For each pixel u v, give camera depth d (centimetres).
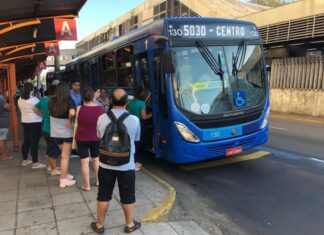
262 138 807
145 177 714
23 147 802
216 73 750
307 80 1977
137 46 847
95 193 612
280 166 825
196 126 715
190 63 730
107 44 1125
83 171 619
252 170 802
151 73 771
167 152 739
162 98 737
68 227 486
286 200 621
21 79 4497
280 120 1744
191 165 857
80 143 611
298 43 2139
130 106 758
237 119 753
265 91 816
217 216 562
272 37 2131
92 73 1293
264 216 559
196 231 493
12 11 787
